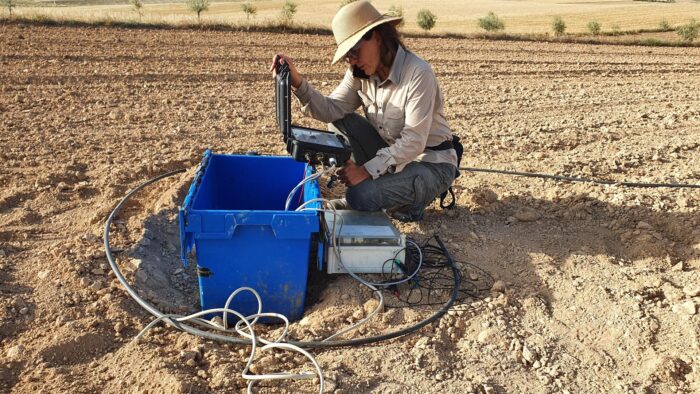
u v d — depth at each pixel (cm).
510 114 904
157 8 4438
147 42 1522
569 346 333
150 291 369
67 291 359
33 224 449
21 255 402
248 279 345
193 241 347
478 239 448
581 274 403
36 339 317
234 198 438
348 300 362
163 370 287
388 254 375
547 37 2505
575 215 496
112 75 1021
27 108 779
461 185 561
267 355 309
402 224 464
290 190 439
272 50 1540
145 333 327
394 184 401
